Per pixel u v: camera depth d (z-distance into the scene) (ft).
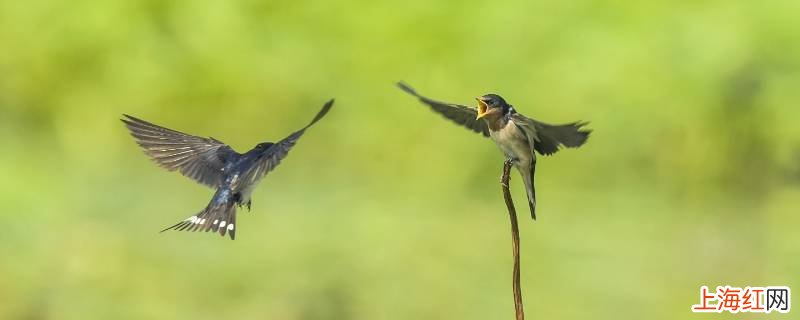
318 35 61.31
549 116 57.16
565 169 56.03
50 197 53.26
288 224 50.78
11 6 63.52
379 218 51.24
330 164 58.29
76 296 45.50
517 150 26.45
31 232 49.83
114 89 62.28
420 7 60.23
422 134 57.57
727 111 56.13
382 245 48.57
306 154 58.54
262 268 46.80
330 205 53.31
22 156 59.11
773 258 48.52
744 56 55.83
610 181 55.88
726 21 56.49
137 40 62.69
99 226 50.57
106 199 53.01
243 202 23.75
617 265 46.91
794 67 55.83
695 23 56.85
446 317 43.52
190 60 61.67
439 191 55.31
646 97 56.29
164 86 61.77
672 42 57.26
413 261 47.34
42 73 63.10
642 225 51.42
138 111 62.13
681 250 49.16
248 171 23.63
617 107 56.54
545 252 48.32
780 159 55.67
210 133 61.46
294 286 45.42
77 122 62.13
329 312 44.47
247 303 44.73
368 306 44.16
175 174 55.88
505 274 46.32
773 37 55.83
